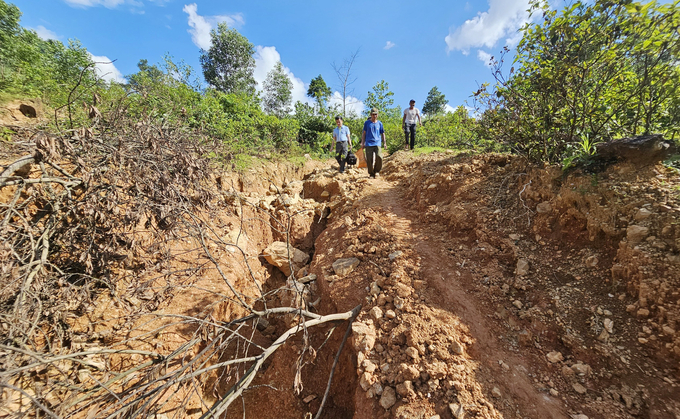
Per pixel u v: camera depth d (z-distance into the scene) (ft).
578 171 10.58
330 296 12.41
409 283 11.03
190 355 11.69
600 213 9.25
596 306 8.24
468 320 9.26
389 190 20.71
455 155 21.22
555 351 7.99
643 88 10.28
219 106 27.58
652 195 8.43
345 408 10.77
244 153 26.94
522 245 11.11
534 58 12.66
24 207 8.84
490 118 15.01
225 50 72.23
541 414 6.74
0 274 7.07
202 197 11.62
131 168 9.51
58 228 9.12
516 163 14.67
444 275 11.07
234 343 14.01
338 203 21.27
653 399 6.32
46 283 8.55
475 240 12.42
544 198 11.69
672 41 8.98
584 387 7.07
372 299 11.03
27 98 17.25
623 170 9.50
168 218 9.99
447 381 7.70
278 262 18.21
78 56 23.52
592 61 10.61
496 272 10.64
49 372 8.76
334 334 11.85
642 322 7.34
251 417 11.89
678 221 7.51
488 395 7.25
